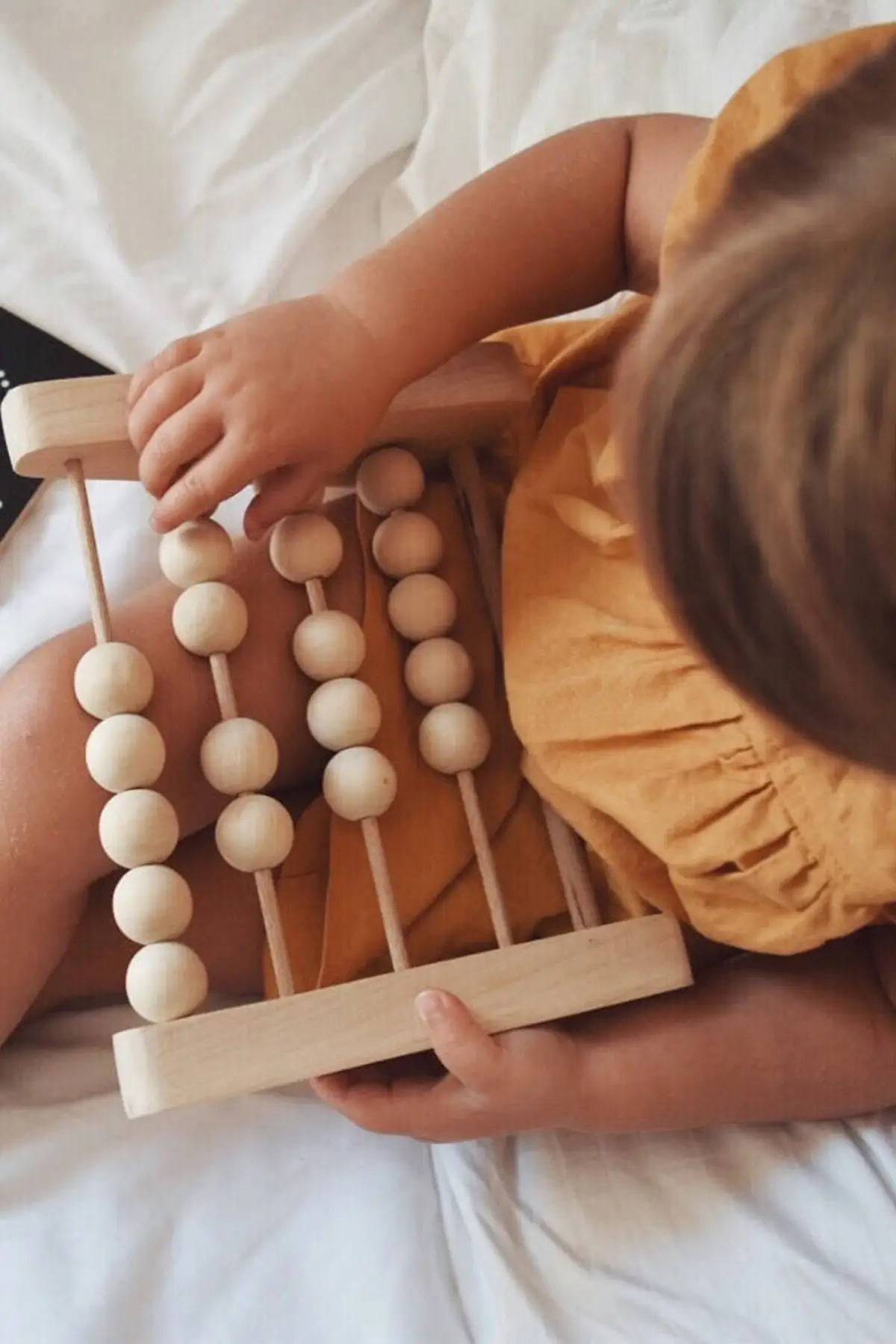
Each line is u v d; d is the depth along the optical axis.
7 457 0.77
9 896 0.61
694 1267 0.61
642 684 0.62
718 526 0.40
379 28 0.87
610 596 0.65
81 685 0.59
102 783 0.58
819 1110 0.67
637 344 0.43
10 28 0.82
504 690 0.70
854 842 0.58
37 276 0.79
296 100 0.85
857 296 0.36
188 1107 0.65
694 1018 0.65
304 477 0.62
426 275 0.64
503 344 0.68
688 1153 0.66
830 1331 0.58
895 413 0.36
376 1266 0.61
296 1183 0.64
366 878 0.66
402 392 0.65
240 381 0.59
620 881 0.67
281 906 0.67
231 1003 0.73
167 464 0.59
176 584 0.63
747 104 0.60
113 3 0.84
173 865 0.70
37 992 0.66
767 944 0.62
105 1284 0.59
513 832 0.69
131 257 0.81
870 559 0.37
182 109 0.84
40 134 0.81
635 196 0.68
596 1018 0.66
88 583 0.64
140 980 0.56
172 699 0.64
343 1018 0.57
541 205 0.67
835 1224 0.63
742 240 0.40
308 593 0.67
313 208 0.83
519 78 0.86
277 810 0.60
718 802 0.60
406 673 0.67
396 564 0.68
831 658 0.39
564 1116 0.63
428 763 0.67
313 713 0.63
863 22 0.82
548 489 0.68
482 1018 0.59
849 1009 0.66
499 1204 0.64
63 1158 0.63
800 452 0.37
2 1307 0.58
